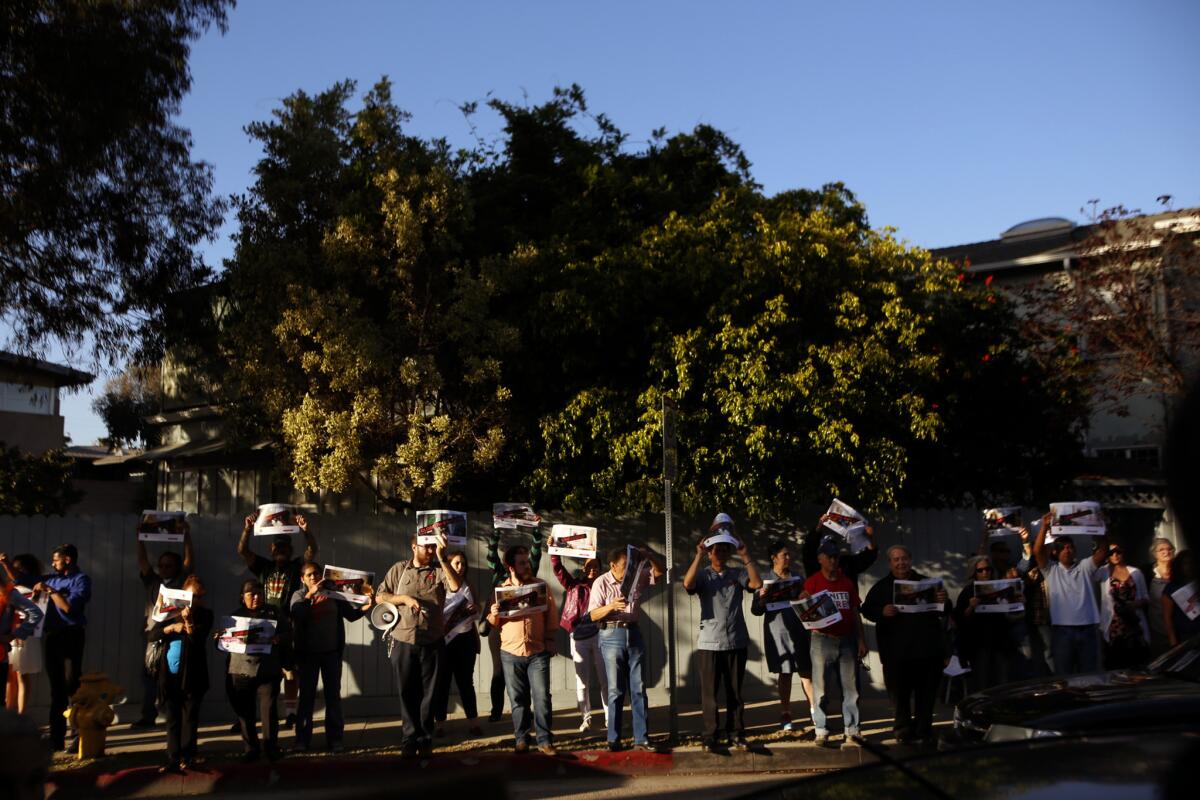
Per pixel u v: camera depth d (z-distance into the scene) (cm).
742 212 1680
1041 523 1250
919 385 1448
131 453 3447
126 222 1767
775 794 257
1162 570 1242
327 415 1453
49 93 1602
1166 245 1858
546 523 1452
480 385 1507
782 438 1350
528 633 1105
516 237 1650
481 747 1154
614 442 1397
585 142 1866
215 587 1366
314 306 1441
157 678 1089
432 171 1530
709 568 1145
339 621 1177
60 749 1151
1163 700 712
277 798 998
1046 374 1761
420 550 1126
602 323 1440
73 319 1761
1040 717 730
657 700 1427
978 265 2420
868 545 1217
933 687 1119
